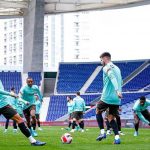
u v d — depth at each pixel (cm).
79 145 1098
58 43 13612
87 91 5272
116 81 1145
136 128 1855
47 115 4819
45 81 5484
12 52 13325
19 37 13038
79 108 2522
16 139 1442
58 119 4778
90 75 5531
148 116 1755
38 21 4912
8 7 4978
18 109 2191
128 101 4728
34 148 994
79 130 2662
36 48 4956
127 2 4753
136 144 1147
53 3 4988
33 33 4931
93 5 5003
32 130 1722
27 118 1670
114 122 1178
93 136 1762
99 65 5656
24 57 5303
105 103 1185
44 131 2508
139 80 5256
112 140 1329
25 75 5253
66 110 4878
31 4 4978
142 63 5506
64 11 5147
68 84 5400
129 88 5144
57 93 5275
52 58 13438
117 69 1173
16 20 13038
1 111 1059
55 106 4956
